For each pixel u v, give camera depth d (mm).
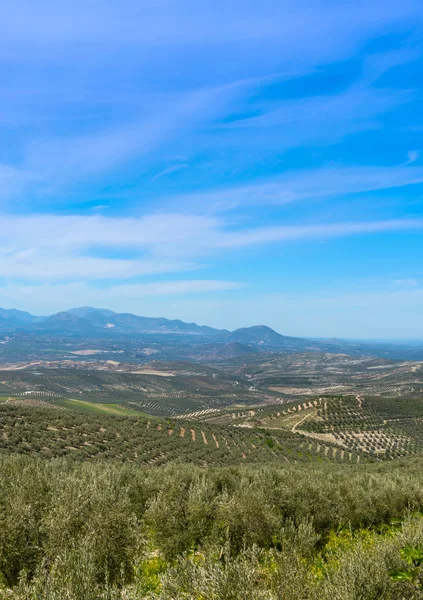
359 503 15148
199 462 47781
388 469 36594
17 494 11820
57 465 21750
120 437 52406
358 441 95812
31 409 55719
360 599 6852
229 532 11539
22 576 7812
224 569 7484
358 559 7461
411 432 104688
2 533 9250
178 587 7426
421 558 6293
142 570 10227
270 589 7703
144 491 17422
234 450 61031
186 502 12828
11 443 39938
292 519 13539
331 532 13305
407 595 7004
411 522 9789
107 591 7309
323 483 17047
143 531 13734
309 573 8023
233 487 18406
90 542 8938
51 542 9383
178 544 11539
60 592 6816
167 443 54781
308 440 84375
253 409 164000
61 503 10500
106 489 11805
